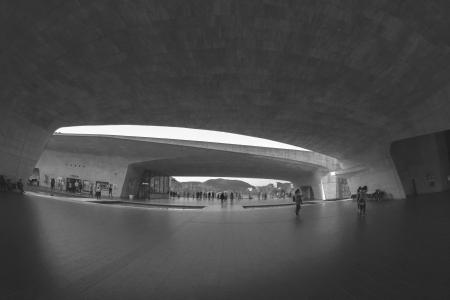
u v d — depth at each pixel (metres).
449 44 11.45
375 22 10.84
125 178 38.19
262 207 22.91
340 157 31.97
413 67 13.27
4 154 16.86
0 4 10.59
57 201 15.28
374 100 16.92
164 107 19.58
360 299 3.20
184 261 5.04
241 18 11.17
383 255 5.25
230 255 5.50
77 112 18.83
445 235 6.91
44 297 3.27
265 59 13.76
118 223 9.84
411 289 3.47
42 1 10.45
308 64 13.95
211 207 22.28
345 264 4.71
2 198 12.88
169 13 10.90
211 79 15.73
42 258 4.85
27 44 12.52
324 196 48.19
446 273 4.04
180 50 13.11
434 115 16.17
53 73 14.45
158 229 8.98
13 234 6.40
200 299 3.29
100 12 10.88
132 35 12.08
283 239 7.25
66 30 11.75
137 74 15.02
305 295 3.36
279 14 10.90
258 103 19.02
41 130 19.06
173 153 37.06
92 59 13.58
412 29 10.98
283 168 47.72
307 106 19.14
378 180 27.34
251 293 3.46
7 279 3.79
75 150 36.44
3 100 15.26
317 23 11.20
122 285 3.76
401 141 25.20
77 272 4.25
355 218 11.95
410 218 10.62
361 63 13.43
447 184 24.09
